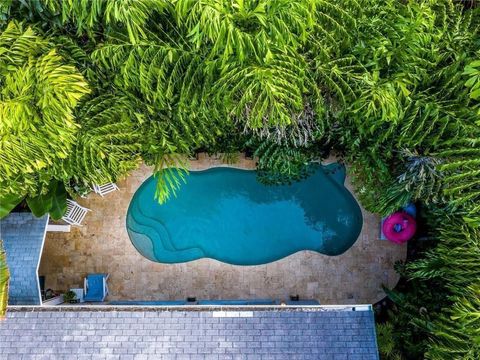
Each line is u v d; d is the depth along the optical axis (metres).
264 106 8.84
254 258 15.67
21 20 9.02
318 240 15.78
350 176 14.93
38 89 8.04
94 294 14.92
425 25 9.12
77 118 9.52
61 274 15.37
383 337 12.23
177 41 8.98
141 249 15.56
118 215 15.48
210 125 11.11
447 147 10.03
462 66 9.42
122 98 9.92
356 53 9.47
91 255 15.42
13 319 10.32
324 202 15.90
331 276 15.42
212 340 10.12
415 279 13.04
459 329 9.32
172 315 10.38
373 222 15.45
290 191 15.95
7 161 8.95
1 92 8.36
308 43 9.41
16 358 9.97
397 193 11.73
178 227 15.86
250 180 15.87
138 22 7.86
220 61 8.57
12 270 11.88
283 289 15.41
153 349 10.04
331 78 9.52
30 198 11.68
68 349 10.05
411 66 9.34
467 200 9.48
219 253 15.73
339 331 10.21
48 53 8.27
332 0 9.06
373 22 9.23
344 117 10.85
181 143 11.09
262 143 12.60
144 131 10.63
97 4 7.71
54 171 10.28
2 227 12.41
